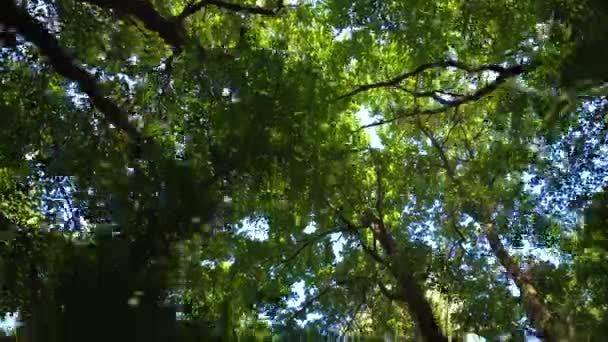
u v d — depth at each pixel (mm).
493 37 13180
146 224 9289
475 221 16469
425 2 14039
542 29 11641
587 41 8984
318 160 11844
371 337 13133
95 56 12391
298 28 16109
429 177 17203
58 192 10422
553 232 15711
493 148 16062
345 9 14820
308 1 15734
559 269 14789
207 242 10594
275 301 15602
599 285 12305
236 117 10406
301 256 16234
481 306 15484
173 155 10414
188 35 13727
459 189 16297
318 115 11664
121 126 11320
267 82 11008
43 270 8703
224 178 10469
